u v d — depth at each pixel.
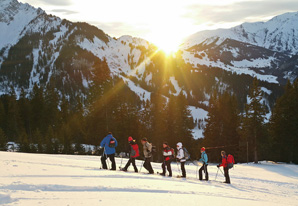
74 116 85.31
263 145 60.69
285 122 53.25
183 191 9.76
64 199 6.77
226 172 17.31
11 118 82.44
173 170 21.09
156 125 72.81
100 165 17.62
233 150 62.88
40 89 89.69
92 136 74.75
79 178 10.12
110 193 7.95
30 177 9.44
